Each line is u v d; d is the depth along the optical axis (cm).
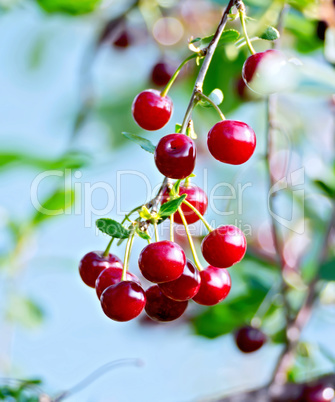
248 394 382
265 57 250
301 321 387
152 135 530
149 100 261
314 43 407
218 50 411
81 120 504
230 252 245
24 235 515
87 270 265
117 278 251
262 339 404
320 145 506
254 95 419
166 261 232
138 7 459
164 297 254
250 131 237
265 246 470
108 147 521
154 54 487
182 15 474
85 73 502
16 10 512
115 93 529
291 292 430
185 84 455
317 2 364
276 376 383
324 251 390
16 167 402
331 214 398
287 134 379
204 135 512
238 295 430
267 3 360
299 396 380
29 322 525
